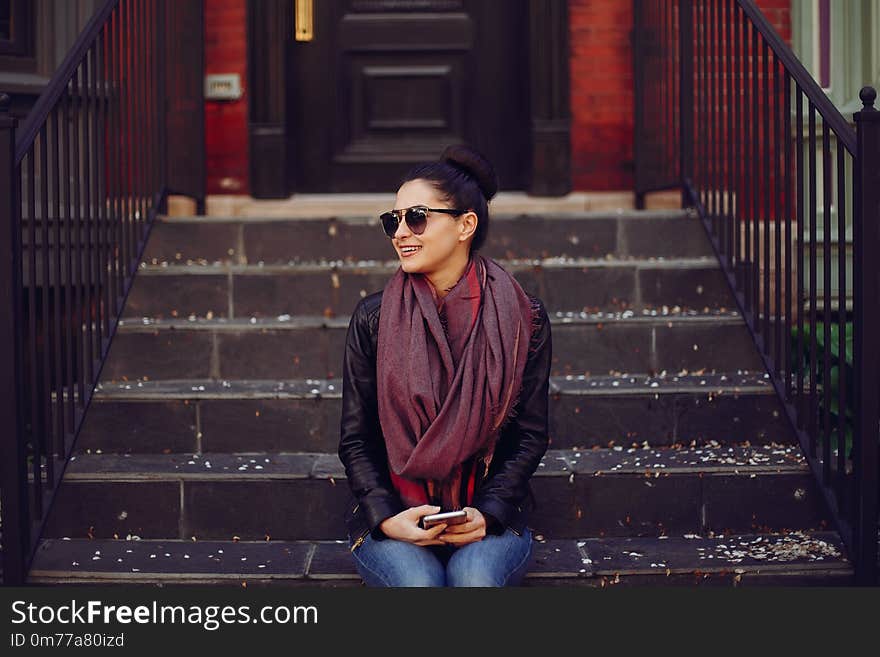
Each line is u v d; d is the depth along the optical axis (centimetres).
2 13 421
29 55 426
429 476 222
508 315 229
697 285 371
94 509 289
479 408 222
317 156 498
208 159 475
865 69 428
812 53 443
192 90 436
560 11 466
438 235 227
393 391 223
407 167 498
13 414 255
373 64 498
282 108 469
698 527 290
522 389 236
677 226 395
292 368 344
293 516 288
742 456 304
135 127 371
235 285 367
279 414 316
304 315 368
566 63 468
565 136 468
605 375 345
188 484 289
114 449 316
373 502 222
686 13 414
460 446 220
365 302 237
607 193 475
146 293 367
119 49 355
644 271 370
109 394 315
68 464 298
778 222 324
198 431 316
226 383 339
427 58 498
